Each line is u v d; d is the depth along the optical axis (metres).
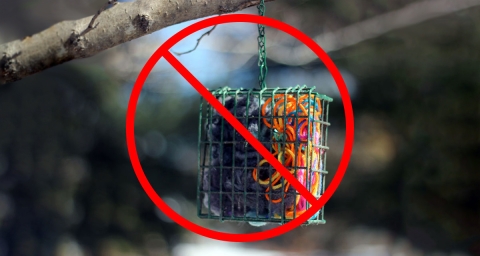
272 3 15.32
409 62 15.31
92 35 4.03
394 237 16.14
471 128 14.80
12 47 4.10
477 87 14.81
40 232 14.47
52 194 14.61
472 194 14.68
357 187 16.12
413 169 15.22
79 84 14.85
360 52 15.38
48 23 14.88
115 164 15.54
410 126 15.44
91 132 15.30
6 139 14.41
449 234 14.91
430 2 15.29
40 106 14.66
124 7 4.05
